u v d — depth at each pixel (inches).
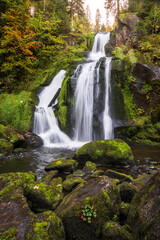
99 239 80.5
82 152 221.9
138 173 190.1
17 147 301.9
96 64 425.1
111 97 382.6
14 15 497.0
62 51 666.8
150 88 360.2
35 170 196.2
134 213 83.1
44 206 112.4
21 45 449.1
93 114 378.3
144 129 363.9
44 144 341.4
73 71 436.1
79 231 83.7
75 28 896.3
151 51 410.6
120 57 422.9
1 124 316.8
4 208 94.6
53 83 513.3
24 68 507.2
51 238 72.2
